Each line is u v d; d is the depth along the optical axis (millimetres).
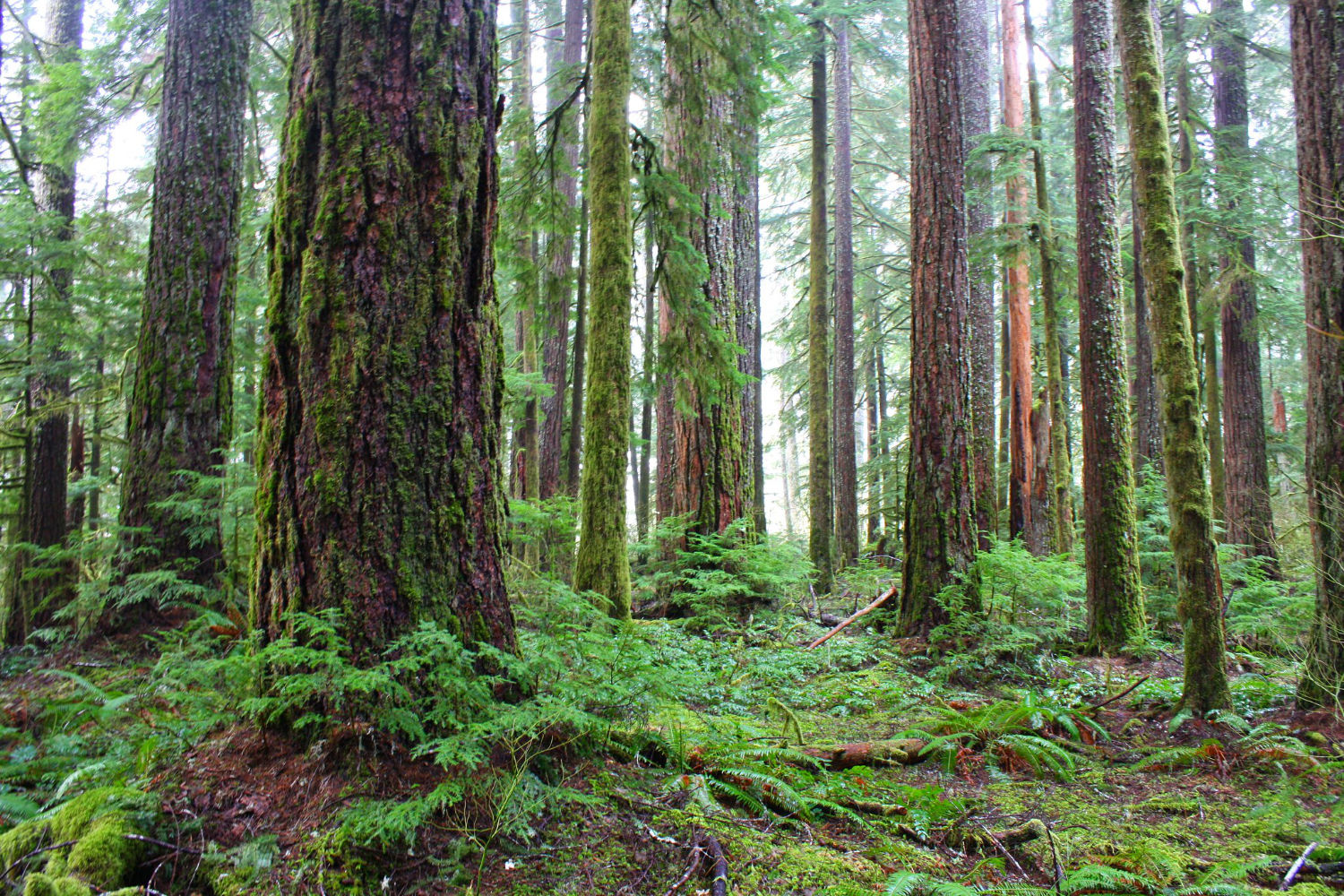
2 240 7973
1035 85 12211
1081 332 7734
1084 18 8031
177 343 6750
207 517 6348
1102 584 7332
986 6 15336
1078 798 3871
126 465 6676
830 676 6430
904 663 6871
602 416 6301
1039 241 10805
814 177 14258
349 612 2988
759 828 3090
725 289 9523
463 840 2631
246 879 2387
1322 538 4832
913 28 8258
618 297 6340
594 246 6469
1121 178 14523
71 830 2557
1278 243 13359
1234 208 12125
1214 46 13406
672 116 9477
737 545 8789
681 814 3023
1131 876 2740
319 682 2750
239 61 7316
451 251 3279
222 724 3164
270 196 10773
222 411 6965
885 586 10602
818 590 12695
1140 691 5793
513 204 7844
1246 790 3920
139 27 8805
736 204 10133
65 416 9008
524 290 7953
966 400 7699
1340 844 3162
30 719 3947
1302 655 6152
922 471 7703
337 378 3076
